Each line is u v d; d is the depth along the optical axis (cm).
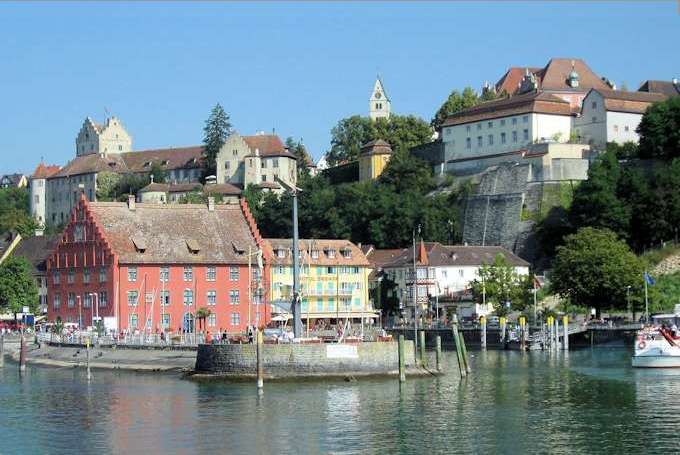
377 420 11231
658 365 15575
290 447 10062
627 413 11581
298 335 14262
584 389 13325
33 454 9900
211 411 11806
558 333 19700
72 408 12244
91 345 17662
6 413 11981
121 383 14375
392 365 14050
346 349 13838
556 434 10500
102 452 9956
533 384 13775
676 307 17038
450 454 9738
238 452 9900
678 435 10412
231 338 16275
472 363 16675
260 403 12212
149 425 11131
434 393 12950
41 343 18988
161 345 16688
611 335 19612
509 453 9756
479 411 11725
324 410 11788
